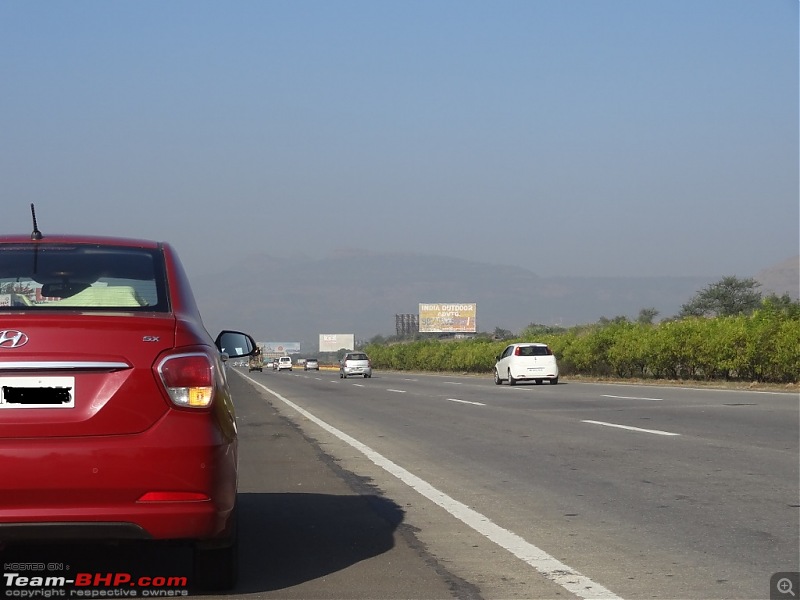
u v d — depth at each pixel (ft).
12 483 15.64
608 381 128.36
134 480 15.96
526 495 30.91
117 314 17.30
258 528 25.93
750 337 100.12
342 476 36.37
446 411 70.95
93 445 15.89
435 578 20.36
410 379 168.55
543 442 46.16
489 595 18.98
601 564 21.47
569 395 87.45
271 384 153.69
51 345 16.20
